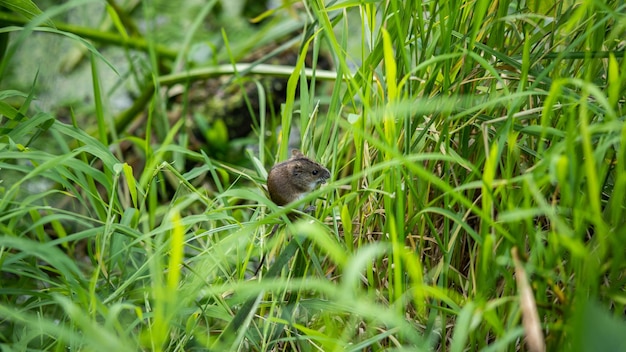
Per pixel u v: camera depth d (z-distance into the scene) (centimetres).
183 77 1109
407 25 680
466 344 615
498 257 539
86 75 1448
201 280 636
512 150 623
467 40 673
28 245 556
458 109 667
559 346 534
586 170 520
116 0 1521
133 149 1211
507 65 664
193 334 654
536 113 658
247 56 1338
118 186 930
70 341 575
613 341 411
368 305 498
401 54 681
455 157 584
